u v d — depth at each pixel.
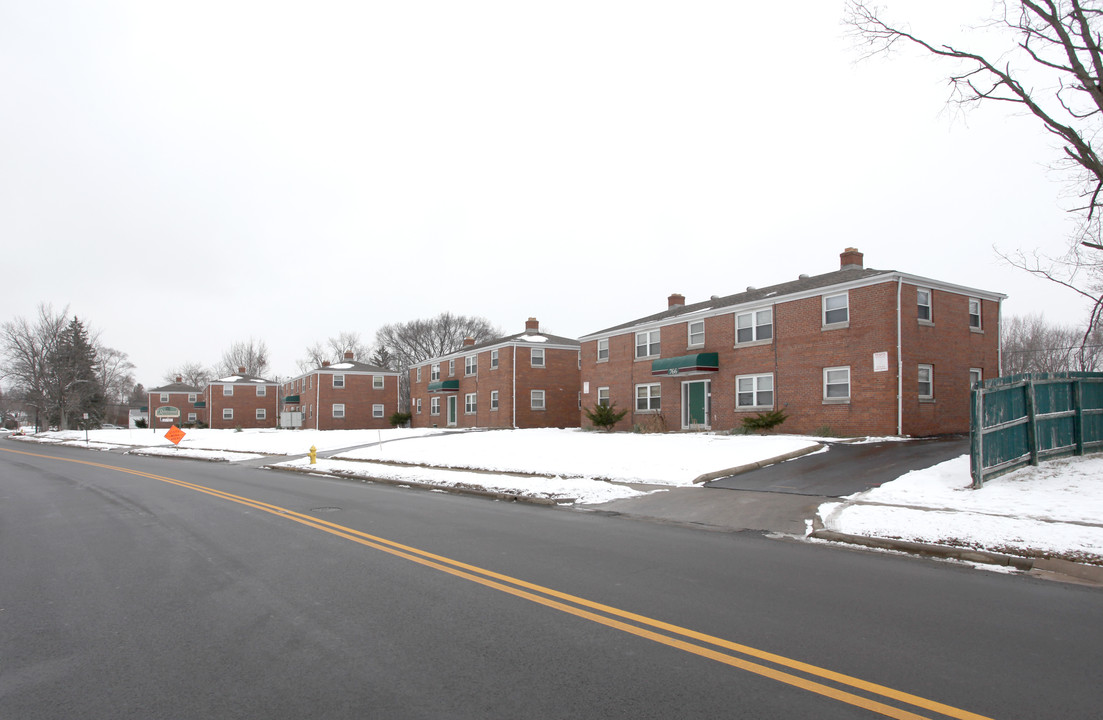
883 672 4.44
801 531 9.71
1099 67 13.55
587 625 5.48
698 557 8.09
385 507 12.87
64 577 7.45
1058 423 13.21
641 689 4.21
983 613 5.77
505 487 14.88
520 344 41.56
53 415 77.12
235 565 7.82
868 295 22.12
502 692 4.18
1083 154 14.21
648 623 5.51
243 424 73.94
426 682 4.36
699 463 16.95
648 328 32.41
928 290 22.47
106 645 5.18
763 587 6.65
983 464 11.41
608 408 31.66
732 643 5.02
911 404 21.38
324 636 5.29
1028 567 7.39
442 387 48.03
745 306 26.72
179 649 5.05
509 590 6.58
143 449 37.56
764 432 24.48
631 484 15.05
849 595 6.35
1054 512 9.34
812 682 4.28
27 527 11.16
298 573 7.37
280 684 4.36
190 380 118.94
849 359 22.62
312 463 24.23
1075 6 13.61
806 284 26.56
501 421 41.97
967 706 3.91
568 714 3.86
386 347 87.38
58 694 4.26
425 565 7.69
